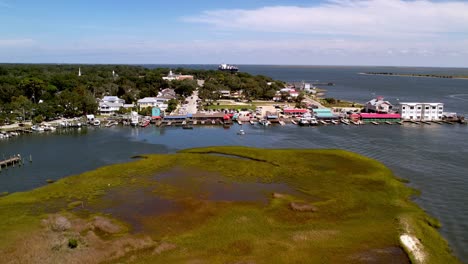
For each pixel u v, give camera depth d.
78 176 91.75
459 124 170.75
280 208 71.44
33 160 108.69
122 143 131.12
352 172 94.25
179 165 101.12
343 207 71.81
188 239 59.16
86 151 119.19
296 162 103.69
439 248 56.66
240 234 60.81
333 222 65.38
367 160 104.56
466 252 56.09
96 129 160.25
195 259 53.22
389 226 63.44
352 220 66.12
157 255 54.28
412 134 146.12
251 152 114.38
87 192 80.88
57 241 57.31
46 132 152.50
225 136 144.50
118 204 74.00
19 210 71.00
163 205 73.44
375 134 146.62
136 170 96.62
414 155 112.06
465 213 69.88
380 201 75.06
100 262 52.50
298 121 175.12
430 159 107.25
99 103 194.75
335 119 178.38
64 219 65.00
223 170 96.62
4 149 122.25
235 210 70.44
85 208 72.12
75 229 62.09
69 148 123.38
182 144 129.88
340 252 55.19
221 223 65.00
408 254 54.34
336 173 93.62
